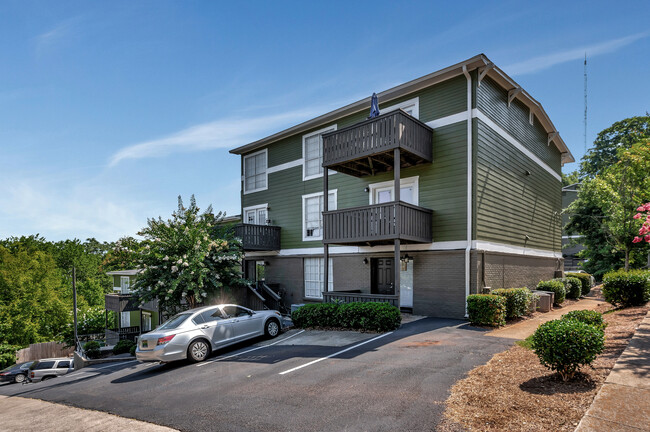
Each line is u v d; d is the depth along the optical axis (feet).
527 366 22.41
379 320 37.55
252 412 19.53
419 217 44.37
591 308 47.01
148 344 33.01
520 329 34.88
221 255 54.85
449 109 45.88
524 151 55.62
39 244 151.33
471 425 15.49
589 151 149.69
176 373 30.66
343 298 46.16
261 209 69.26
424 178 47.44
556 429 14.34
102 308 119.24
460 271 43.45
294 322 44.65
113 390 27.94
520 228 53.21
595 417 13.64
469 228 43.09
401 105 50.39
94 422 21.02
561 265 68.13
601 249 84.43
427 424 16.06
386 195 51.83
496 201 47.16
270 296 63.46
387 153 44.06
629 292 37.78
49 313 105.19
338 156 47.52
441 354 27.04
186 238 53.26
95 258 164.86
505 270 48.44
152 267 51.80
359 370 24.76
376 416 17.39
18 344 96.78
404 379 22.07
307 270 60.90
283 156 65.67
